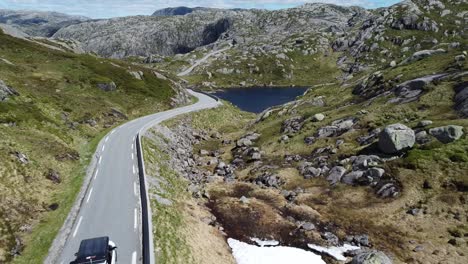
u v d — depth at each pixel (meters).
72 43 135.38
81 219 28.14
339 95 77.94
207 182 48.38
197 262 26.25
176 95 95.75
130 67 99.69
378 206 38.22
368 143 49.59
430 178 38.94
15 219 25.97
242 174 52.34
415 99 56.31
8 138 37.53
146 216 27.78
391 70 74.88
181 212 33.59
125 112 73.81
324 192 42.94
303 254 31.28
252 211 38.97
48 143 41.44
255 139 67.75
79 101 66.06
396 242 32.72
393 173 41.25
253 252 30.92
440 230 33.03
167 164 48.31
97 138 53.16
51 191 32.41
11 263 21.88
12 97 51.19
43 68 81.12
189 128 75.19
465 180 36.91
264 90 174.50
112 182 36.12
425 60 73.06
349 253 31.19
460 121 45.06
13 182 30.22
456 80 55.66
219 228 34.59
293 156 54.38
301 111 75.00
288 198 42.78
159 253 24.64
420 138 45.09
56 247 23.84
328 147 52.62
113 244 23.67
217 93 164.00
